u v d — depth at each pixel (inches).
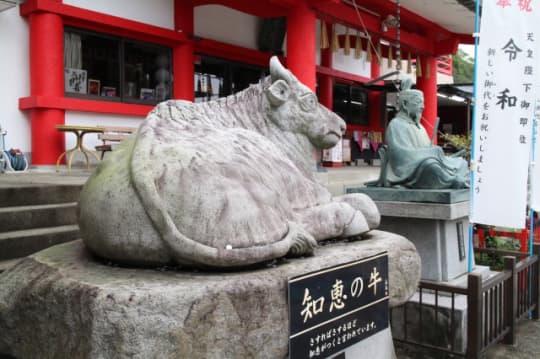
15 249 141.9
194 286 71.2
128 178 79.4
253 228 79.7
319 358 88.1
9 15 309.7
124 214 77.1
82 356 68.4
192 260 75.4
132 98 370.6
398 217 179.6
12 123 315.3
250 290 75.8
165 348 67.2
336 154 564.4
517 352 158.9
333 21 399.5
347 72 592.1
